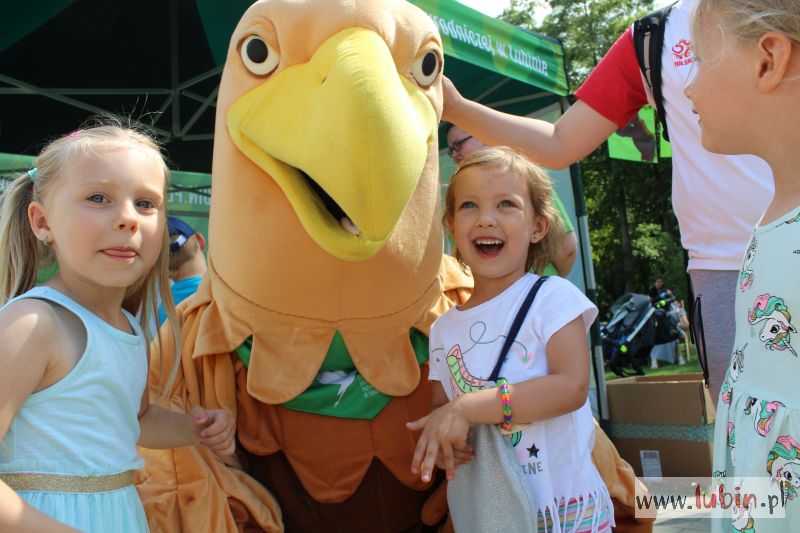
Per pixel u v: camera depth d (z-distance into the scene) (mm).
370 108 1202
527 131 2055
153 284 1509
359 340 1610
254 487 1661
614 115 2021
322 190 1396
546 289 1596
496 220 1633
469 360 1599
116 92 4758
